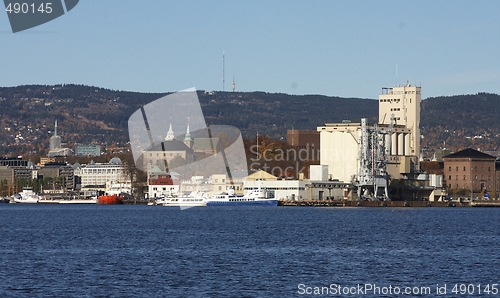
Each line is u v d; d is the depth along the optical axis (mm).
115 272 125062
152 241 182500
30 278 118625
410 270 129250
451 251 159375
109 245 172125
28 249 163250
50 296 104625
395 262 139500
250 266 132625
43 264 135000
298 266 133000
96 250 160125
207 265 133625
